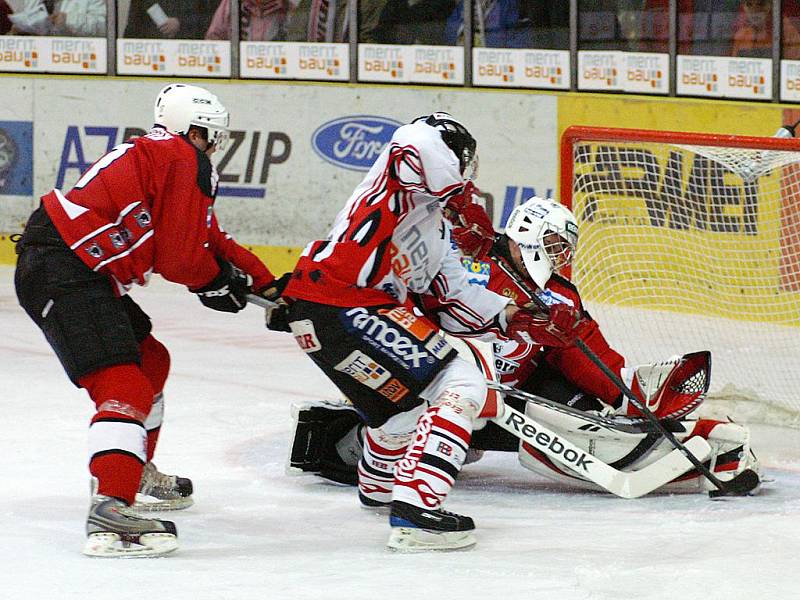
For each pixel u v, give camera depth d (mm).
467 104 25984
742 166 15125
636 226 19984
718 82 25719
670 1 25672
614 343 19000
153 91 27156
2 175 27719
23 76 27531
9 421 14500
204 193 9398
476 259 10055
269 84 26656
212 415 15148
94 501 8922
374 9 26672
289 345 20484
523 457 11648
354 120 26375
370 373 9445
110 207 9234
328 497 11359
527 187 25844
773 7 25312
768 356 18453
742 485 11398
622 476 11297
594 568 8641
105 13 27438
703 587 8109
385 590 8062
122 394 9039
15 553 8969
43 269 9195
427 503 9203
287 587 8109
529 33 26250
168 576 8367
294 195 26672
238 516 10523
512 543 9531
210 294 9852
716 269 20250
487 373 11383
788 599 7848
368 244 9336
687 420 11758
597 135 14711
